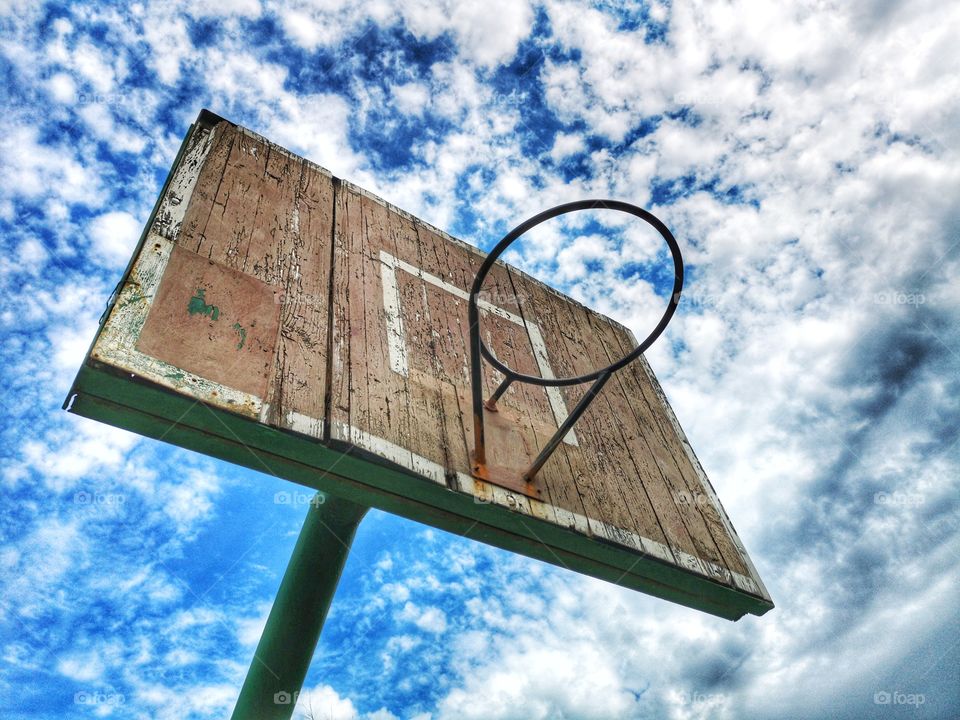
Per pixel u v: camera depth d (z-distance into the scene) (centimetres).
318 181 200
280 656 178
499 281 231
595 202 150
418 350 170
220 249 148
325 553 186
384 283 182
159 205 147
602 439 196
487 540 154
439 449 146
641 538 168
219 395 116
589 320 254
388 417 142
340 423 131
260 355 131
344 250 181
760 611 180
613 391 224
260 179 179
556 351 221
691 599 176
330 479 133
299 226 175
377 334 163
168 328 121
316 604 183
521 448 167
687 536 181
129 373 108
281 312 144
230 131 186
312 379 135
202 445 121
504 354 197
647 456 203
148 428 116
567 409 198
